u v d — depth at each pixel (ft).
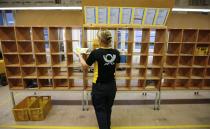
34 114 8.94
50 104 10.41
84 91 10.23
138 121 9.08
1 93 13.12
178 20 13.47
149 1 8.61
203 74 10.48
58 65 9.85
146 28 9.41
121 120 9.16
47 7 13.92
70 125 8.66
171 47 10.62
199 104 11.25
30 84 10.53
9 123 8.80
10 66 9.63
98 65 6.30
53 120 9.12
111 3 8.61
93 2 8.57
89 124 8.76
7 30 9.53
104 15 9.02
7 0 18.24
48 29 9.17
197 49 9.99
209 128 8.45
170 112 10.11
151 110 10.36
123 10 8.84
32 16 11.34
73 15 11.25
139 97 12.40
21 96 12.44
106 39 6.16
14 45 9.93
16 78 9.96
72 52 10.04
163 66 9.95
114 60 6.38
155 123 8.90
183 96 12.57
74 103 11.28
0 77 14.83
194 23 13.52
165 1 8.64
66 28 9.33
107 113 7.00
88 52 8.45
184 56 10.60
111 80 6.59
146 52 9.87
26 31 9.98
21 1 18.34
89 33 13.11
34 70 10.98
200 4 18.53
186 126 8.63
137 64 10.41
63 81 11.20
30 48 10.44
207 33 10.03
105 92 6.50
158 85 10.33
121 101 11.66
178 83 11.18
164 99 12.01
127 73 10.55
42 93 12.84
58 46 10.57
